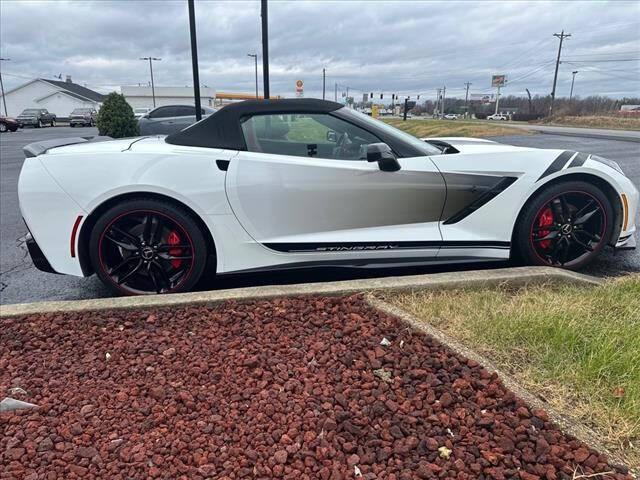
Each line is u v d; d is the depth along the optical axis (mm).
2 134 28875
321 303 2836
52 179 3014
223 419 1900
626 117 45062
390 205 3234
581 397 1946
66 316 2791
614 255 4047
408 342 2416
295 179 3135
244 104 3232
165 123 11375
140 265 3197
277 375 2180
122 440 1793
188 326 2674
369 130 3301
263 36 8414
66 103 63500
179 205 3123
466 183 3270
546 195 3336
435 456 1681
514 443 1722
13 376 2254
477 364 2170
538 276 3084
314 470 1628
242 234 3178
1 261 4406
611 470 1604
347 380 2127
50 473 1632
